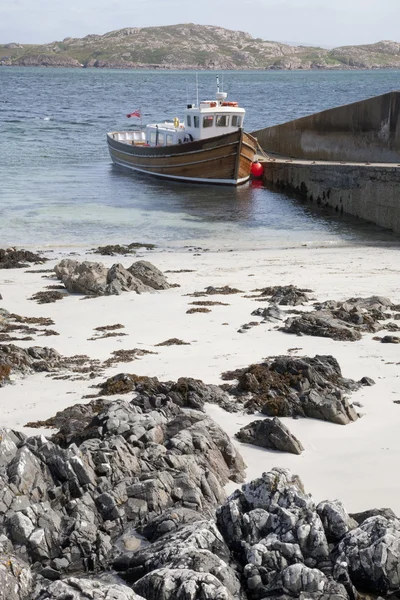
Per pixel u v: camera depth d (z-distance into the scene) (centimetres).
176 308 2034
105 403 1298
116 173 5291
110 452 959
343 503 928
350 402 1335
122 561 807
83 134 7525
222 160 4797
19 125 8212
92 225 3538
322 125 4869
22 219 3628
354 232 3478
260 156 5338
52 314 2003
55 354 1620
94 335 1803
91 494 899
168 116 9731
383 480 1041
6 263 2652
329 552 808
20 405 1332
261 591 764
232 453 1079
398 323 1852
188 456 1002
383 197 3594
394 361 1557
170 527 849
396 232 3488
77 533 838
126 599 705
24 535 823
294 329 1773
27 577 771
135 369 1531
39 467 912
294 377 1388
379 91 16712
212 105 4978
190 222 3669
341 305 1948
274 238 3309
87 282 2219
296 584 755
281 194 4606
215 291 2206
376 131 4319
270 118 9100
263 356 1603
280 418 1277
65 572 809
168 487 925
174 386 1349
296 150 5238
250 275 2469
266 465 1096
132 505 891
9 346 1586
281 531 819
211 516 898
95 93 16200
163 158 5006
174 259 2795
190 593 713
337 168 4034
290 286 2172
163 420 1152
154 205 4128
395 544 784
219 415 1287
